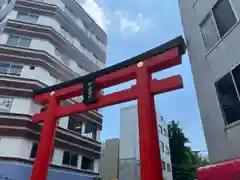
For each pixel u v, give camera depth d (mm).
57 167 16016
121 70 9891
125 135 30484
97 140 21031
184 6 12289
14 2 19594
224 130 7777
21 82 16078
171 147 34812
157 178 6930
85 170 18438
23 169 13266
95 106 9938
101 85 10453
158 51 9125
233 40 8305
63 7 22469
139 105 8422
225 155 7477
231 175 5945
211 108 8664
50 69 18344
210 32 9828
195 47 10531
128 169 27906
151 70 9289
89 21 25734
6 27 18047
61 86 11641
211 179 6398
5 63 16766
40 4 20375
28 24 18844
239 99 7555
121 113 32688
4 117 14438
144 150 7438
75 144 18234
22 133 14242
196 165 32812
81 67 22797
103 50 26906
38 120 11430
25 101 15594
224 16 9156
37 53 17781
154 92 8594
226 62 8414
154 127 7875
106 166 31312
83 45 23812
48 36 19125
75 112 10398
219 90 8500
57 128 17031
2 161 13164
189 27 11367
